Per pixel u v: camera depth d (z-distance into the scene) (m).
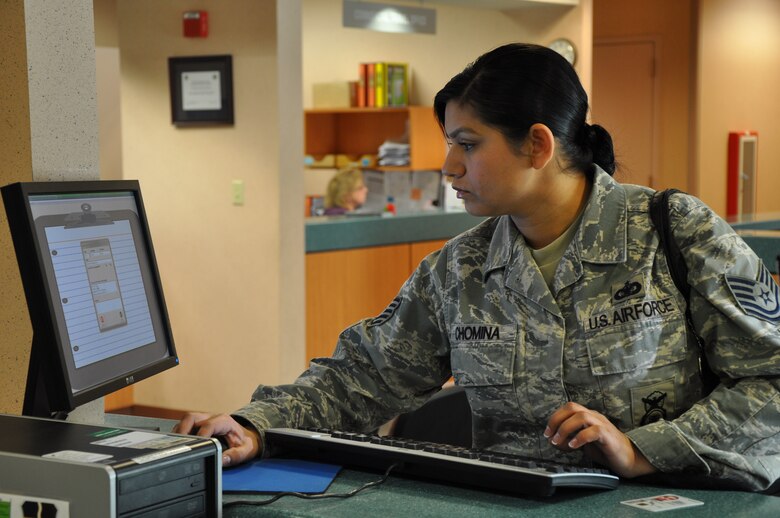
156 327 1.81
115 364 1.66
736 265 1.68
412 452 1.63
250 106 5.80
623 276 1.73
